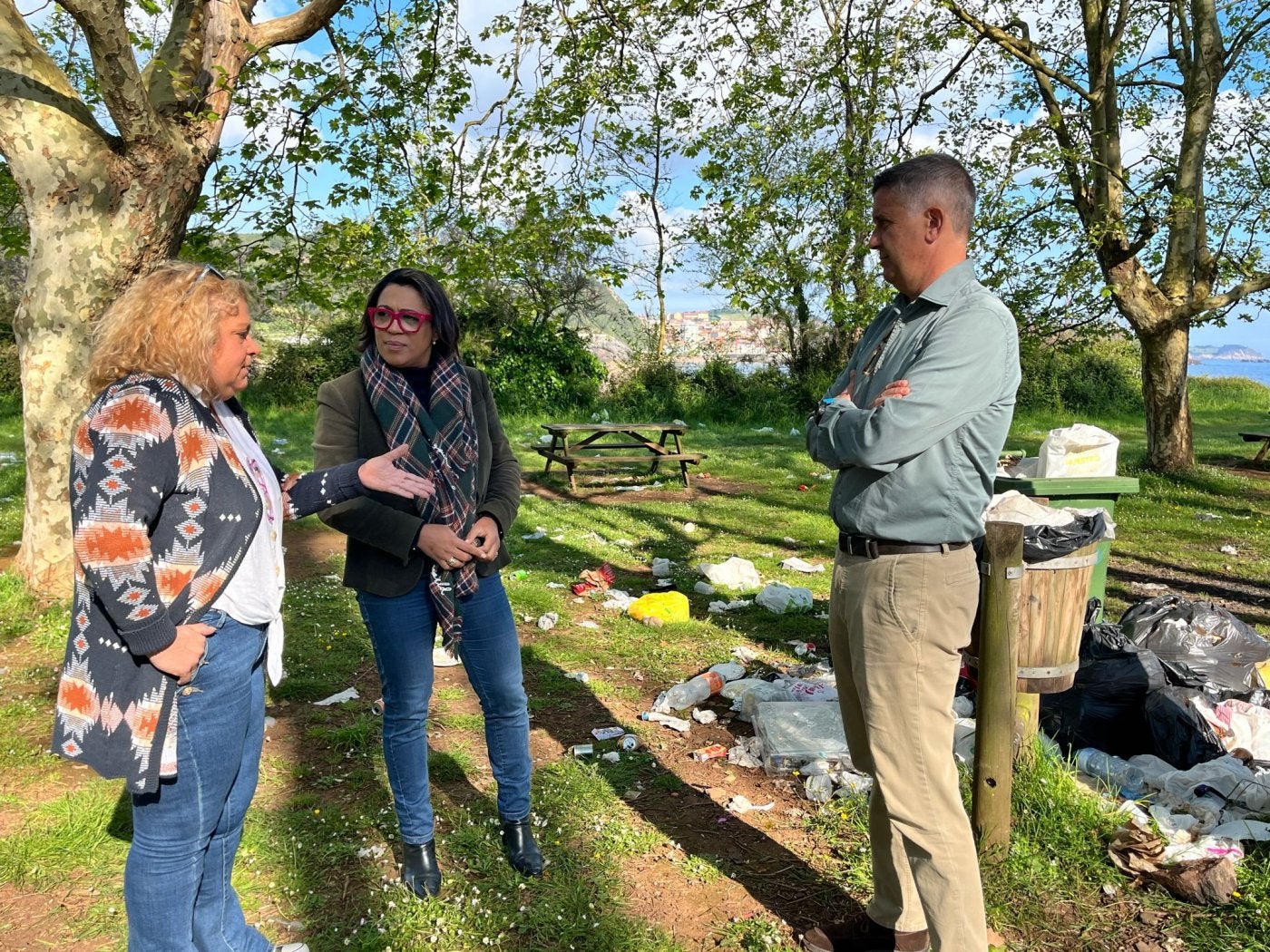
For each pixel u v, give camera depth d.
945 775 2.37
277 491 2.30
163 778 2.02
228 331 2.06
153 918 2.08
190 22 6.20
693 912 2.92
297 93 7.93
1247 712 3.88
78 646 1.96
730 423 22.88
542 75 8.68
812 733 4.04
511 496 3.03
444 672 5.09
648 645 5.62
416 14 8.25
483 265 8.98
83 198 5.94
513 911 2.88
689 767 3.97
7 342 21.75
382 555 2.77
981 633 2.96
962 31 11.94
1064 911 2.88
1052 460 4.75
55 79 5.95
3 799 3.56
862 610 2.39
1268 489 12.73
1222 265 13.30
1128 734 3.88
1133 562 8.34
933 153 2.40
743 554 8.43
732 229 9.20
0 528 8.77
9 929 2.77
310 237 8.47
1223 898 2.85
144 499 1.89
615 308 25.97
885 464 2.26
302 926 2.80
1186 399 14.02
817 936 2.73
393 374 2.80
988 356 2.28
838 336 23.94
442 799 3.62
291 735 4.25
